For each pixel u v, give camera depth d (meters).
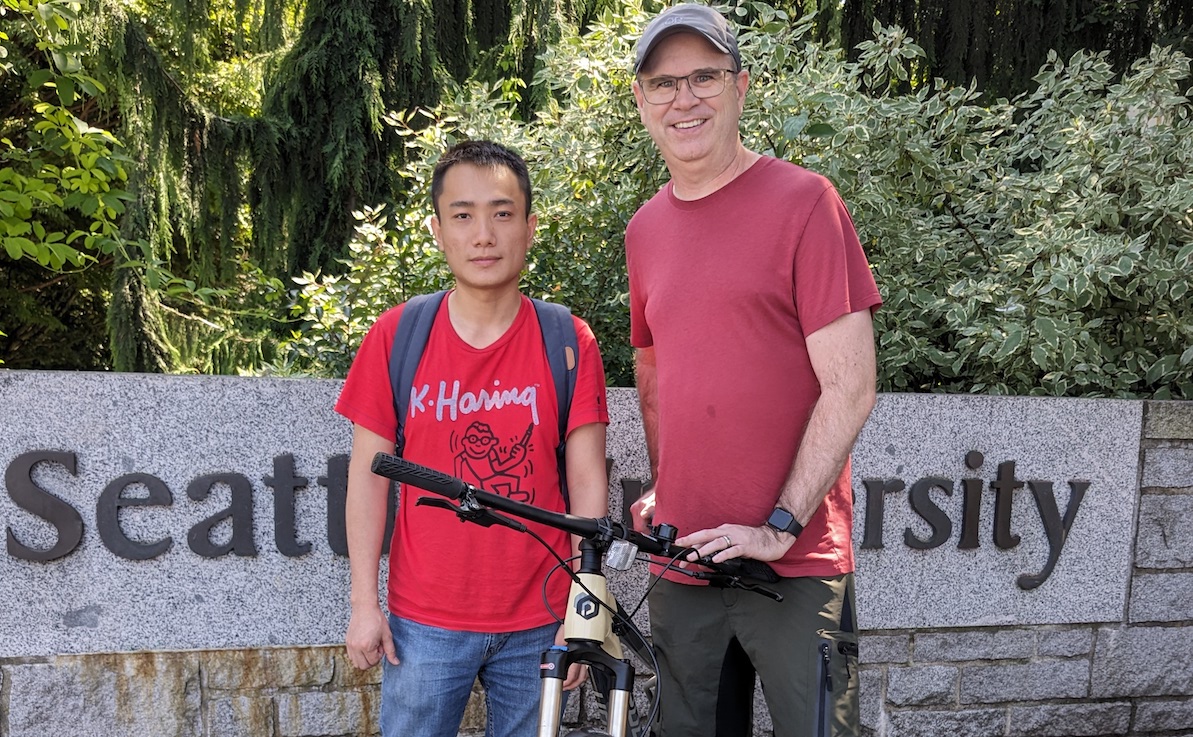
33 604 2.58
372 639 1.96
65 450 2.56
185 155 5.25
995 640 3.11
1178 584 3.21
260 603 2.70
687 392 1.98
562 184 3.65
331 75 5.39
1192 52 4.82
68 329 8.03
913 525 3.01
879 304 1.92
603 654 1.64
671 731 2.12
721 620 2.04
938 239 3.57
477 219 1.93
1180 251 3.25
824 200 1.91
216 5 6.18
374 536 2.02
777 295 1.91
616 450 2.84
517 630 1.97
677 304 2.00
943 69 5.11
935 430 3.00
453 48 5.79
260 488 2.68
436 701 1.98
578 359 2.04
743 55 3.53
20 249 3.93
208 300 5.11
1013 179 3.66
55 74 4.07
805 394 1.95
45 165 4.14
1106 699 3.21
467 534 1.95
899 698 3.06
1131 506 3.15
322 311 3.77
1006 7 5.02
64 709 2.62
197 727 2.70
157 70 5.12
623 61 3.55
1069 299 3.47
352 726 2.78
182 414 2.62
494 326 2.02
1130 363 3.56
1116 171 3.53
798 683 1.92
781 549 1.77
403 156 5.62
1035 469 3.08
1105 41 5.20
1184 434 3.15
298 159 5.47
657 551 1.68
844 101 3.38
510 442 1.98
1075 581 3.13
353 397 2.01
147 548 2.61
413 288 3.69
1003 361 3.50
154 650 2.66
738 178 1.99
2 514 2.53
